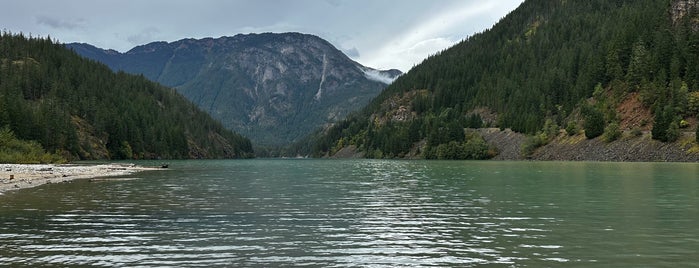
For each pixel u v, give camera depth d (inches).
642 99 6323.8
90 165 4375.0
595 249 817.5
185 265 723.4
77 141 6683.1
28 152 4815.5
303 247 842.2
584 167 3814.0
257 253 797.9
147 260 749.9
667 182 2193.7
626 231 978.7
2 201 1455.5
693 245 844.6
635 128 5610.2
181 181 2421.3
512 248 829.8
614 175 2728.8
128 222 1089.4
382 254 791.1
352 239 908.0
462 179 2544.3
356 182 2386.8
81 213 1222.9
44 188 1899.6
